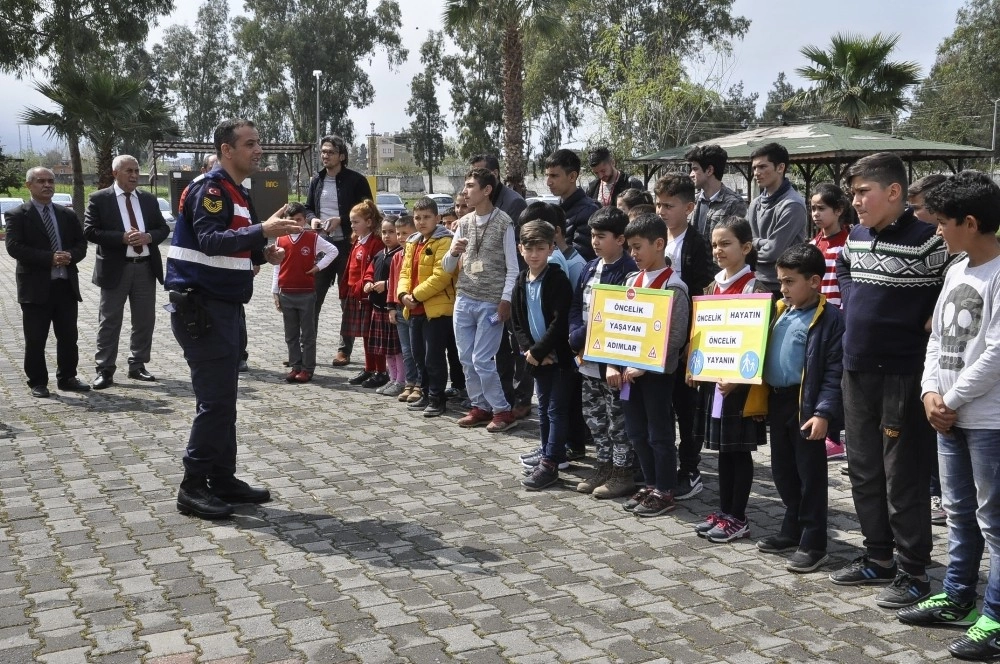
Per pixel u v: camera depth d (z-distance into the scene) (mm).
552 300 5391
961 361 3332
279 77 56938
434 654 3395
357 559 4328
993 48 48906
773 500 5180
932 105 50969
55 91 30422
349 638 3525
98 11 35375
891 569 3994
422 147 67438
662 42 39719
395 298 7539
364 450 6219
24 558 4352
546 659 3352
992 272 3262
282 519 4891
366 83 59406
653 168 24172
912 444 3721
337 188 9000
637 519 4879
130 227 8102
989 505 3324
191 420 6996
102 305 8117
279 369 9117
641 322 4785
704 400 4609
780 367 4156
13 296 15156
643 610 3764
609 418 5188
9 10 33625
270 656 3393
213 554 4395
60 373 7992
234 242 4668
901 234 3703
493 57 52750
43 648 3467
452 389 7629
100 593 3953
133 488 5406
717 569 4191
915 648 3430
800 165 20531
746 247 4516
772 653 3393
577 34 43406
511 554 4387
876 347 3748
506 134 25062
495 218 6508
